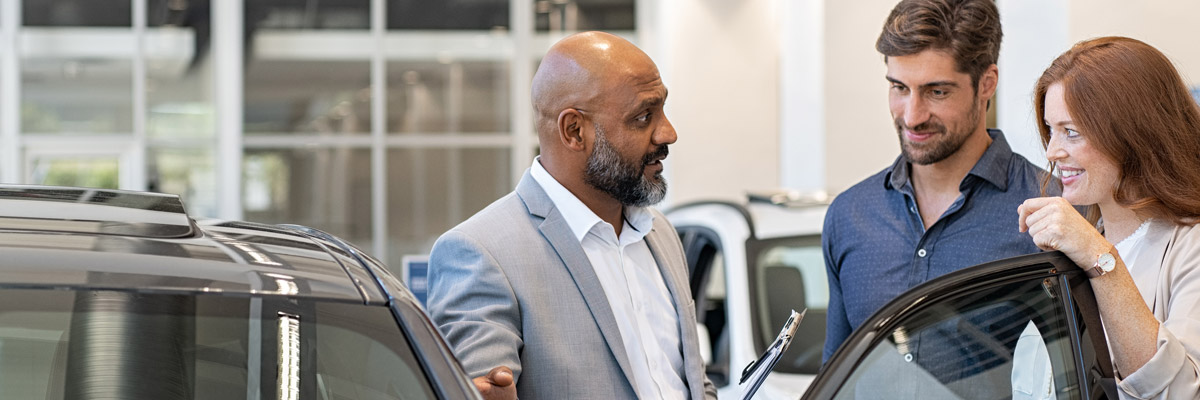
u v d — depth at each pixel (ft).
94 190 6.45
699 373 7.40
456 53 36.01
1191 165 6.68
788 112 31.27
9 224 5.37
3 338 4.90
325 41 35.53
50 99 34.47
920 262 8.27
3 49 34.22
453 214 36.01
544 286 6.91
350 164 35.65
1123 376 6.50
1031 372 6.34
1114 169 6.77
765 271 12.67
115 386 4.99
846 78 27.86
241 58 35.06
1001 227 8.15
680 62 33.78
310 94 35.40
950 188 8.32
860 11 27.73
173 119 34.88
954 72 7.88
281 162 35.35
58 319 4.97
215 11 34.96
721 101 33.94
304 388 5.16
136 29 34.73
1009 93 20.38
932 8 7.88
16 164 34.30
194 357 5.09
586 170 7.09
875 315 6.17
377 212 35.70
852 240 8.61
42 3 34.42
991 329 6.34
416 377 5.32
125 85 34.73
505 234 6.98
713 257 13.74
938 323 6.26
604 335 6.92
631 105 7.01
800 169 30.01
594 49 7.10
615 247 7.29
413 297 5.77
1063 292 6.41
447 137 35.96
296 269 5.56
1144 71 6.68
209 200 35.06
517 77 36.14
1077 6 18.58
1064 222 6.36
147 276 5.16
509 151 36.19
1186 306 6.51
